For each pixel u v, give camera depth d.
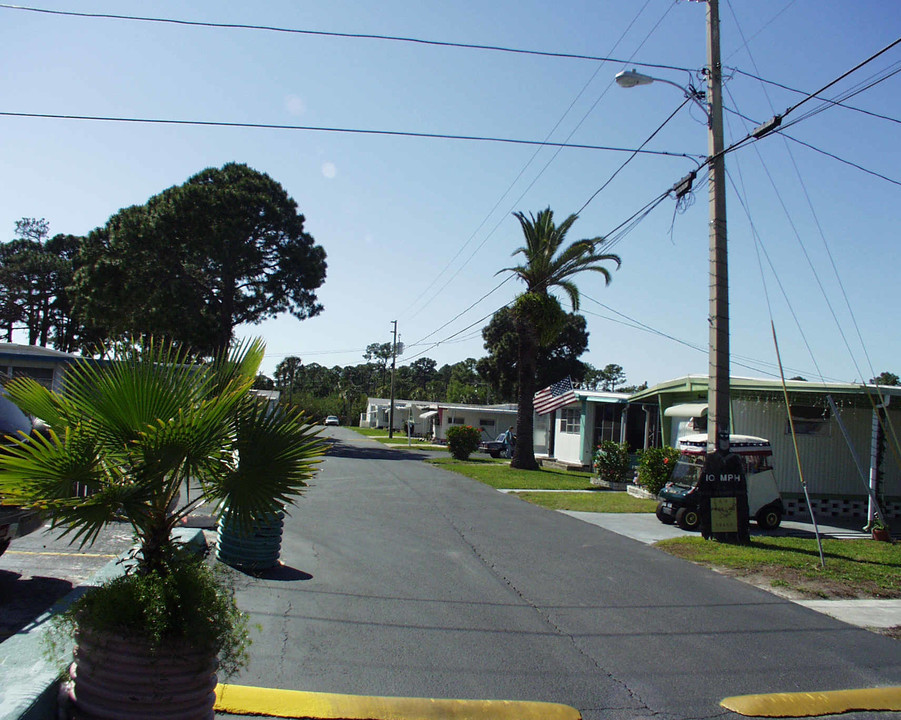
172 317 36.12
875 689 6.26
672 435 22.44
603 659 6.69
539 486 22.16
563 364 55.31
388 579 9.27
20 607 7.10
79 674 4.37
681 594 9.24
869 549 12.87
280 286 40.34
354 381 139.12
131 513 4.50
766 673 6.53
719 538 13.02
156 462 4.52
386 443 52.03
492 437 54.38
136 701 4.23
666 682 6.20
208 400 4.99
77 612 4.39
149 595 4.31
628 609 8.43
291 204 40.69
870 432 17.92
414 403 69.25
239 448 4.89
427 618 7.64
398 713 5.27
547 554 11.41
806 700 5.95
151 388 4.57
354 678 5.87
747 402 17.88
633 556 11.57
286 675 5.82
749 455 15.45
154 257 37.25
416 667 6.21
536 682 6.05
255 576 9.02
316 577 9.17
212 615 4.46
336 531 12.57
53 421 4.76
